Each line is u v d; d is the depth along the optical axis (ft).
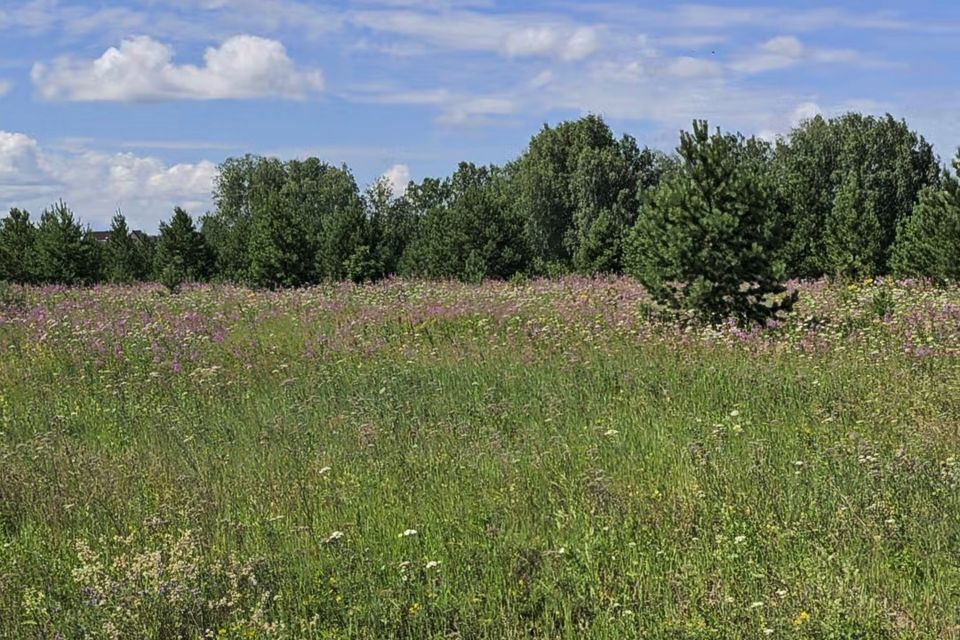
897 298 58.59
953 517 21.53
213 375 43.88
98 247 142.61
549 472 27.04
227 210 384.68
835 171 230.68
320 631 18.01
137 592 18.76
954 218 85.81
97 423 37.76
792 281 91.86
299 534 23.13
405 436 31.99
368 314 65.00
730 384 36.76
